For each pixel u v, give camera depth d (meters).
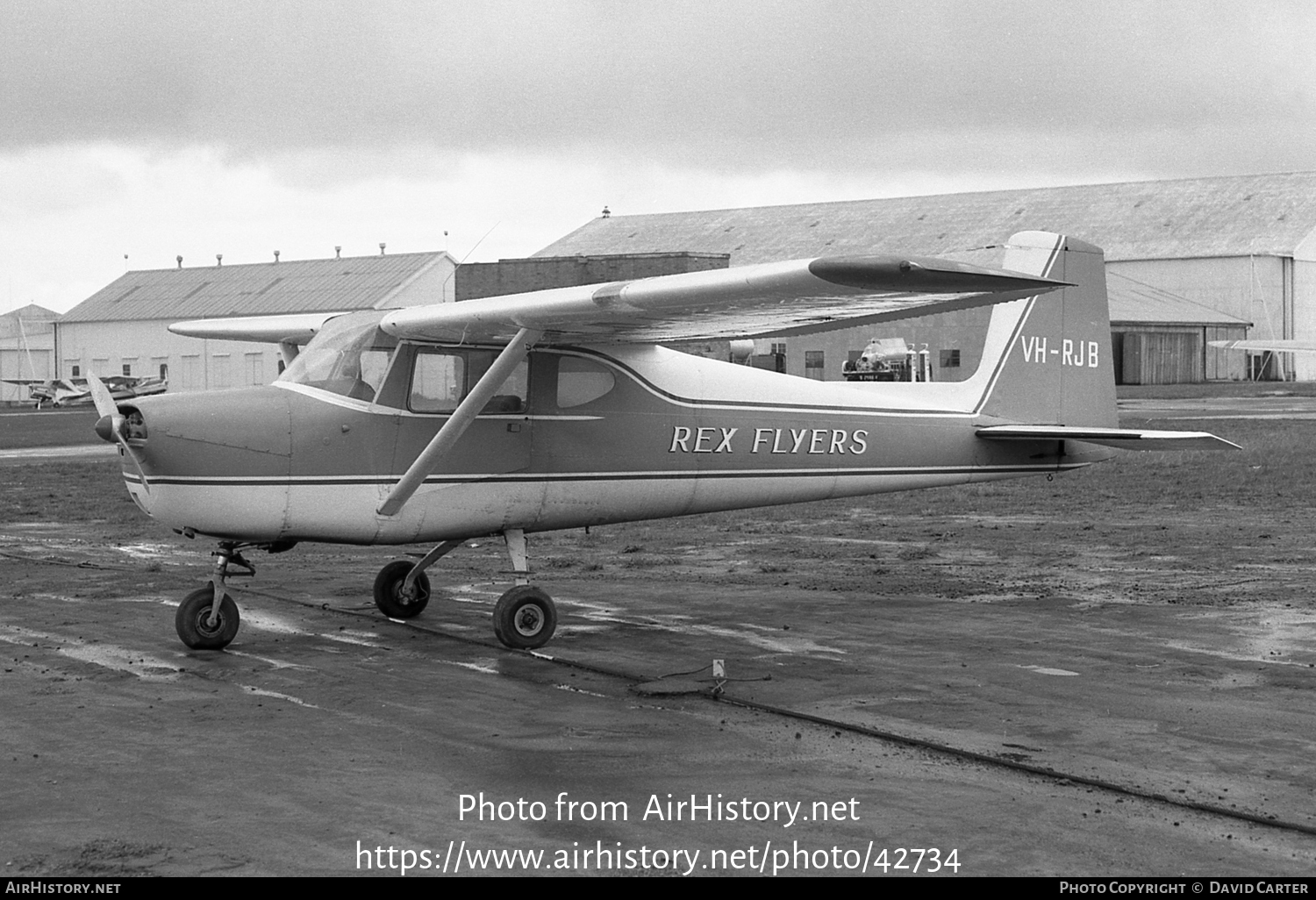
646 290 7.87
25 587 11.97
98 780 6.03
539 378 9.70
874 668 8.40
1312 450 26.36
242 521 8.81
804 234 80.75
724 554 14.14
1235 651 8.78
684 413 10.27
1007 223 78.06
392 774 6.14
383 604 10.43
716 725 7.02
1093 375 12.23
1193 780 6.00
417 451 9.30
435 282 68.56
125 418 8.70
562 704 7.54
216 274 73.75
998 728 6.90
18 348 87.31
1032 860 5.05
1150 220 77.44
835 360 62.19
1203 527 15.69
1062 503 18.84
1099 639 9.27
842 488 11.05
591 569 13.10
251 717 7.21
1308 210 74.81
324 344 9.41
